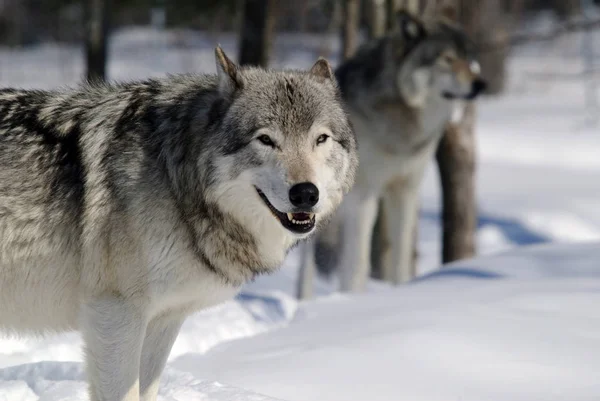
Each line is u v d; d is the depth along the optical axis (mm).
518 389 10602
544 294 14531
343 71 21516
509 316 13289
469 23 27516
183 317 10211
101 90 10273
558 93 66188
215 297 10016
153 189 9430
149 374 10195
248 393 10227
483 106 62594
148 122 9742
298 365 11562
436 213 39469
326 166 9812
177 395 10172
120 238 9359
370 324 13320
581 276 16578
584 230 36000
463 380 10914
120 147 9586
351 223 20016
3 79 60406
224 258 9750
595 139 52219
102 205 9430
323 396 10555
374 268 25188
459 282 16578
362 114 20172
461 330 12492
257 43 28453
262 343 13133
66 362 11062
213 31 65438
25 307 9883
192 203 9484
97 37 39844
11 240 9570
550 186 42969
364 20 28125
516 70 69875
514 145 51219
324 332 13234
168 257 9398
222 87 9758
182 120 9727
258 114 9539
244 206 9688
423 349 11805
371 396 10500
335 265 23859
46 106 10008
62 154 9742
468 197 25922
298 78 10125
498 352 11734
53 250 9641
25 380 10391
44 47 75875
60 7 65875
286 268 26719
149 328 10109
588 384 10633
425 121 20469
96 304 9359
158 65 63781
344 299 15781
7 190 9547
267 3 28344
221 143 9570
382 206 24625
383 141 20062
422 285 16656
